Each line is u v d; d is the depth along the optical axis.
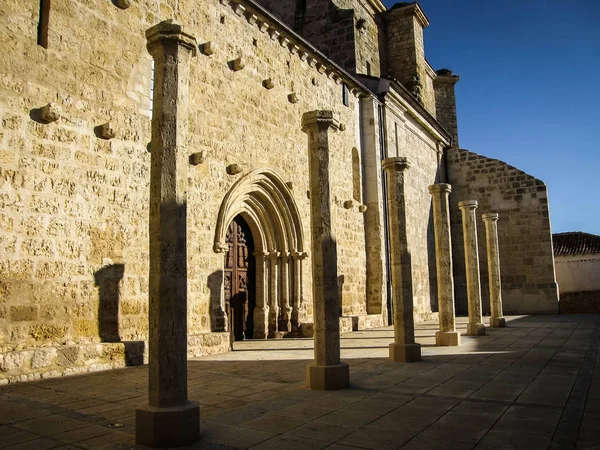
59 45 9.98
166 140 5.75
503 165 30.39
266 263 16.59
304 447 4.94
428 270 28.25
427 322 23.77
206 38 13.88
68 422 5.88
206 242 13.18
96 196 10.40
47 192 9.47
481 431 5.43
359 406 6.60
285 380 8.56
